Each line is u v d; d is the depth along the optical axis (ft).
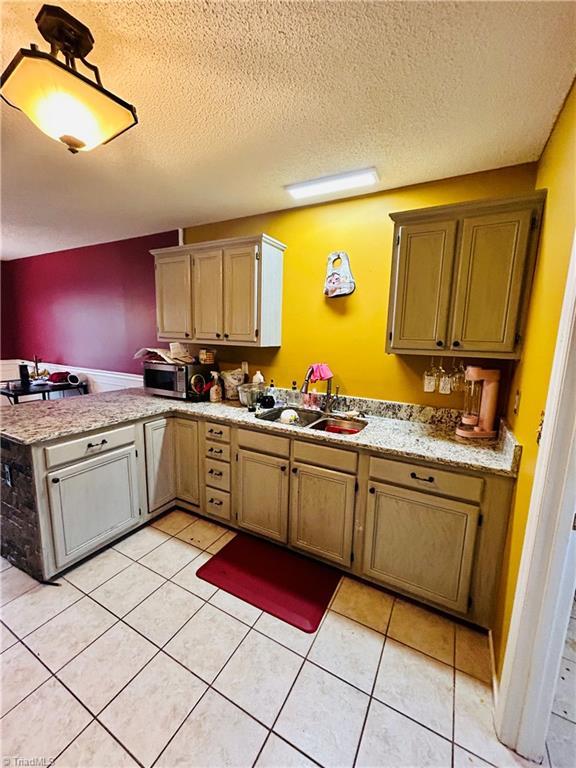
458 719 4.16
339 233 7.91
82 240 12.32
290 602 5.90
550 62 3.79
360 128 5.22
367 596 6.09
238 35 3.60
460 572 5.37
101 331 13.38
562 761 3.76
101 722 4.03
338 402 8.16
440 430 6.72
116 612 5.61
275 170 6.59
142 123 5.16
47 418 6.98
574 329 3.05
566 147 4.06
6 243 12.76
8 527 6.49
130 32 3.59
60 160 6.34
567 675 4.80
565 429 3.21
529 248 5.24
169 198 8.03
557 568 3.42
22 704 4.20
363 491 6.11
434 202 6.89
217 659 4.84
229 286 8.31
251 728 4.01
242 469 7.54
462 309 5.79
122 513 7.43
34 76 3.33
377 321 7.65
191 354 10.88
